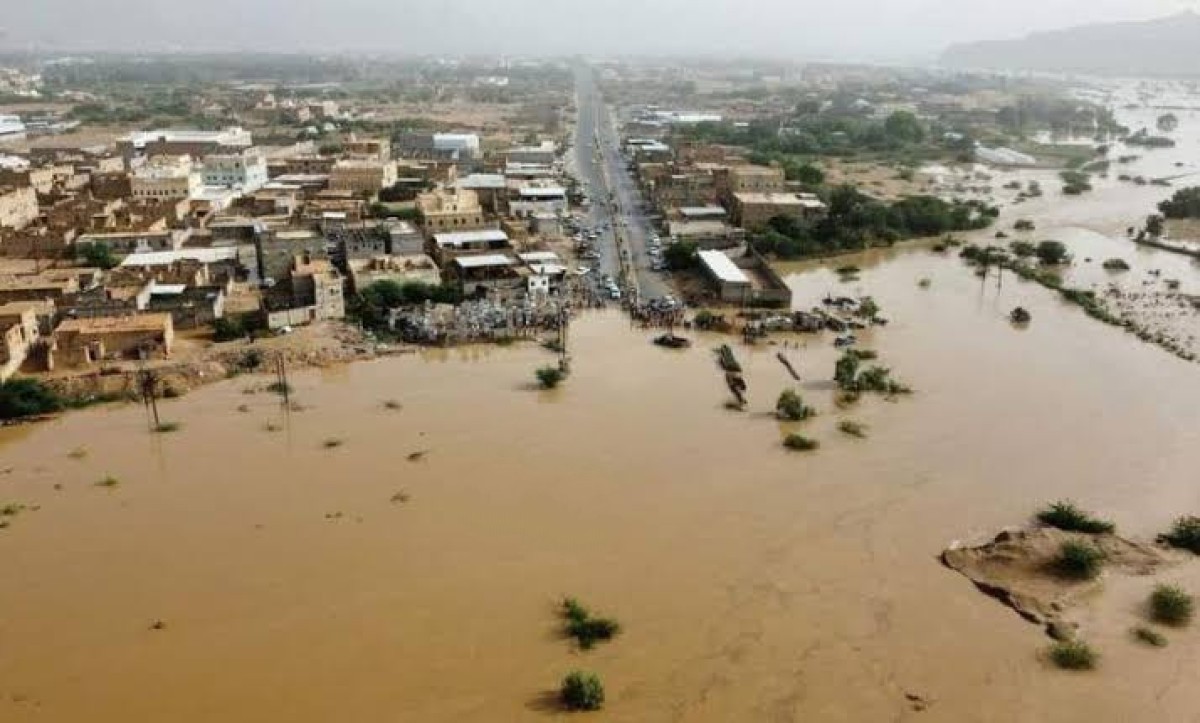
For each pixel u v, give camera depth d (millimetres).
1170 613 70375
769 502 87312
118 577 74188
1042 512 85375
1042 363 125562
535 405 109750
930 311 150125
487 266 150000
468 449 97750
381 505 85938
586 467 93875
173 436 100438
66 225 171250
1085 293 158625
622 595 72375
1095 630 69250
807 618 70125
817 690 62469
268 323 128875
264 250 152250
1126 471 94062
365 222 180500
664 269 169875
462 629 68000
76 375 111500
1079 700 61938
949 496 88812
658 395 113312
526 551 78375
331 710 59531
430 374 119375
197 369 115312
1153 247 196125
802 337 136125
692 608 71000
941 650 66812
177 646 65812
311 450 97312
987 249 185875
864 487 90375
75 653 65000
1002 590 73625
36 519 82938
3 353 109188
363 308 135625
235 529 81500
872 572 76250
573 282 156625
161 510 84812
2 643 66000
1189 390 115812
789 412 105938
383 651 65438
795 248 184500
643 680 63031
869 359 126500
